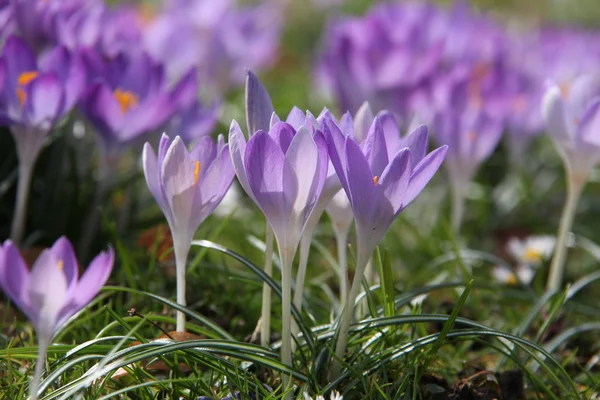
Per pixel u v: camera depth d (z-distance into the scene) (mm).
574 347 737
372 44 941
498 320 760
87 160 798
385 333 638
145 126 730
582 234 1004
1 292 721
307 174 578
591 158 723
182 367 644
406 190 585
